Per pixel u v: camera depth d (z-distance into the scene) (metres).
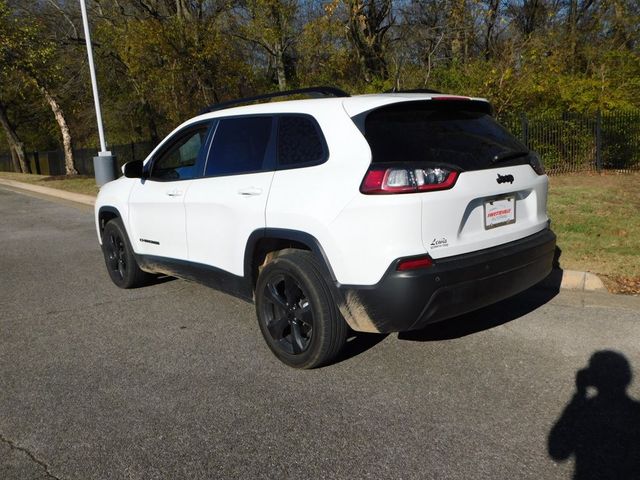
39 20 20.72
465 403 3.36
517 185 3.80
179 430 3.17
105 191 5.99
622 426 3.07
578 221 7.71
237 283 4.29
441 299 3.32
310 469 2.79
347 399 3.45
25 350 4.39
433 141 3.54
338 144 3.54
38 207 13.56
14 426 3.26
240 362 4.04
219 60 18.05
